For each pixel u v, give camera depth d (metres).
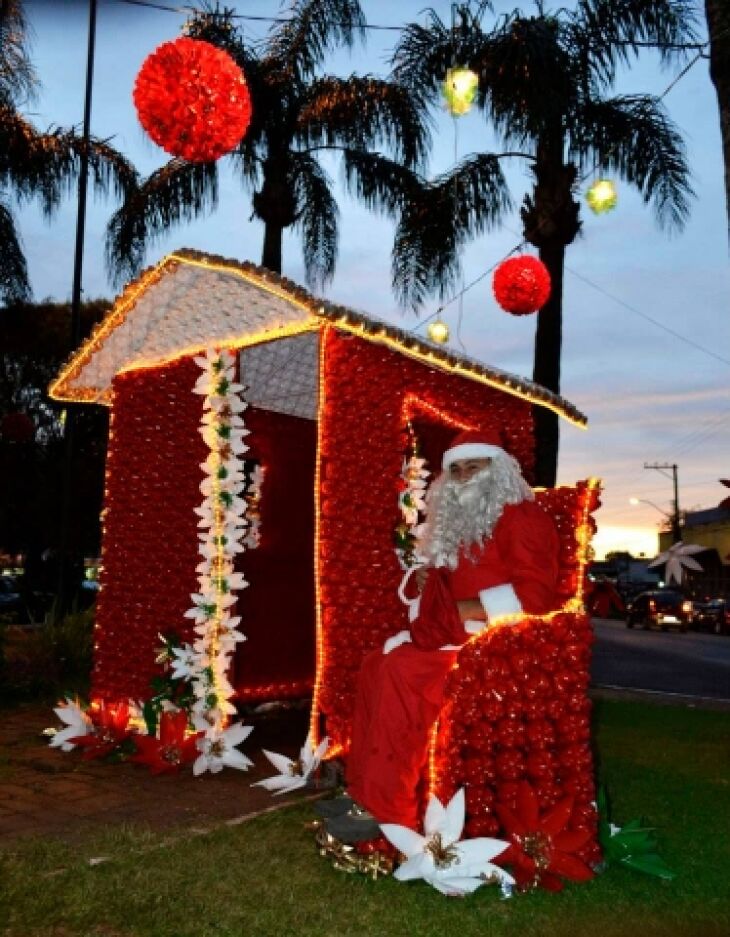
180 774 5.26
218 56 4.25
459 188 11.59
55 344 23.16
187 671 5.42
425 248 11.83
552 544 3.98
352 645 5.10
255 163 13.63
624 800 4.93
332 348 5.17
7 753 5.76
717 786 5.25
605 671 14.59
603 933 3.25
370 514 5.22
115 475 6.35
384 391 5.32
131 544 6.19
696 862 3.96
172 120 4.23
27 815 4.48
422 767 3.83
